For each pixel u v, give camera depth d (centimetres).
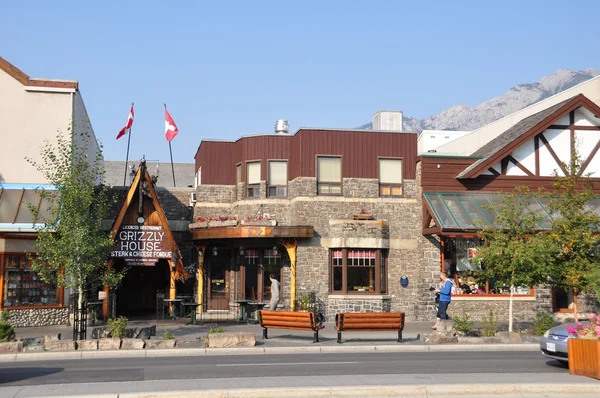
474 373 1343
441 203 2795
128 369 1423
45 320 2534
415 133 2973
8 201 2573
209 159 3116
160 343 1845
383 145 2947
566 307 2888
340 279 2825
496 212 2700
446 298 2286
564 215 2303
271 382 1195
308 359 1630
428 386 1137
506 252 2130
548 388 1174
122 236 2748
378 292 2820
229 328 2431
